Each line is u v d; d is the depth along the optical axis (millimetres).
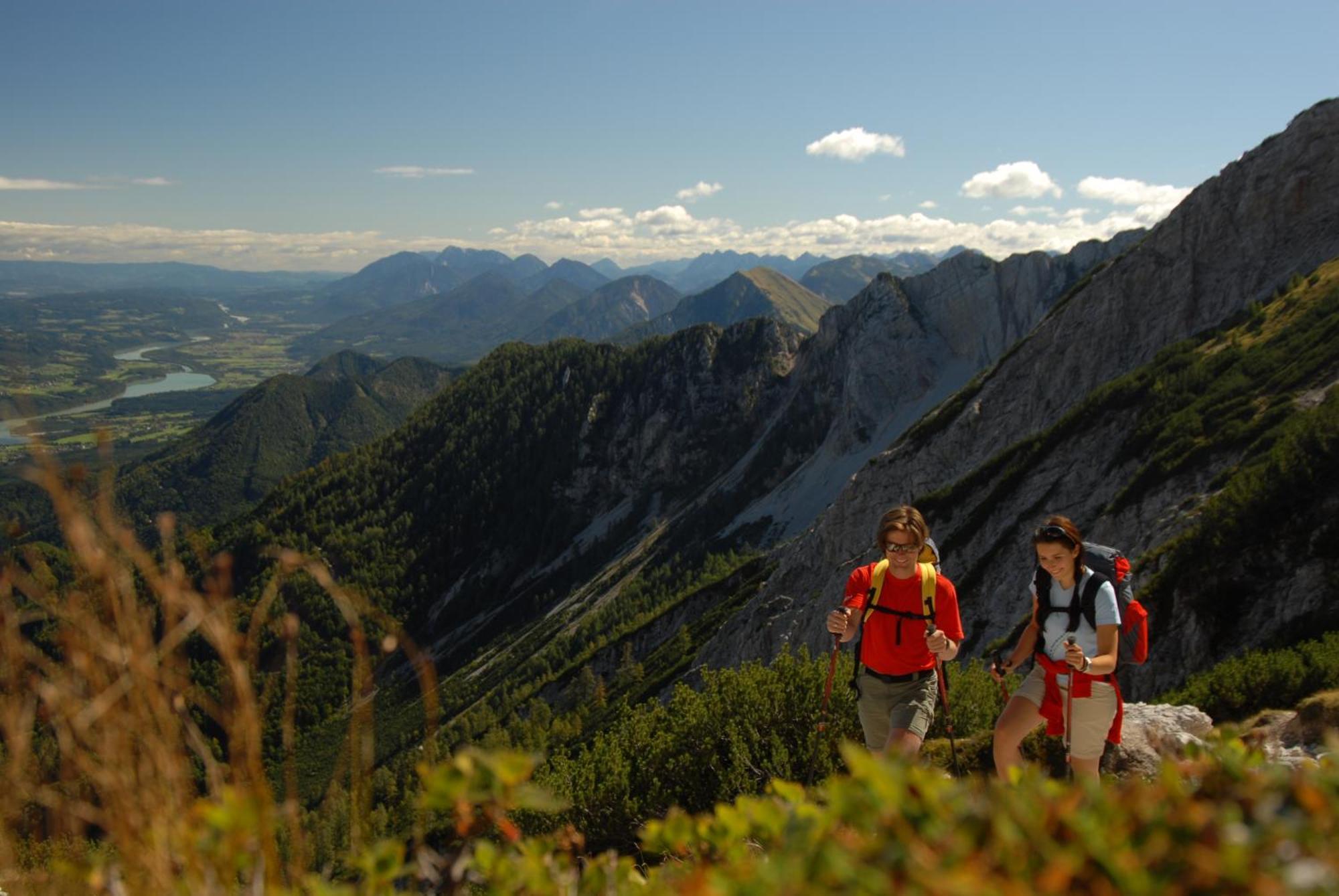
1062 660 7023
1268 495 32656
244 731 1798
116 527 1739
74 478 1716
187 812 1714
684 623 114188
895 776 1731
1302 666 14258
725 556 150500
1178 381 61719
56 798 1615
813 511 159375
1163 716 11422
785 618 76375
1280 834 1555
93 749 1651
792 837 1988
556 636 159000
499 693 137000
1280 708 13719
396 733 108938
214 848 1739
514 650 160500
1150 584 35656
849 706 13859
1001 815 1592
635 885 2428
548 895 2254
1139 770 9977
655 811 13828
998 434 85312
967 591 64250
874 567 7965
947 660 7504
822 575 80000
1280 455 34312
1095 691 6879
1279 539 31156
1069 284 146625
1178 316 81062
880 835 1716
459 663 185625
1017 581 60656
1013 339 152875
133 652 1687
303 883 1914
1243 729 3477
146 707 1696
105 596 1687
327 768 72625
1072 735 7000
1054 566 7047
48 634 1640
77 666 1641
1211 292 80000
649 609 145750
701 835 2391
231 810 1707
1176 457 52562
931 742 12023
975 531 68188
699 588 117938
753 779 13484
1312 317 57438
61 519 1679
